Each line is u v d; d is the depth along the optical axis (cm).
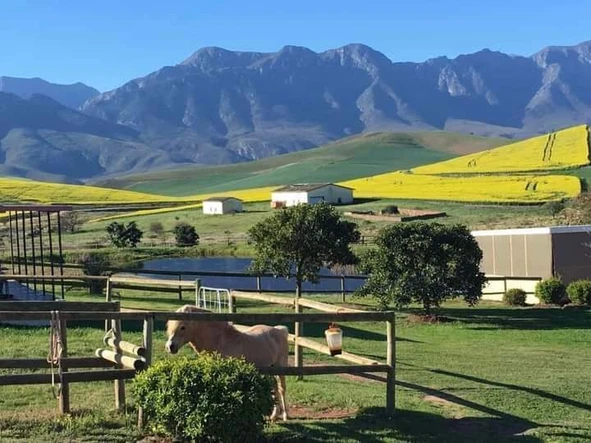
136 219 8688
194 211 9444
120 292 2514
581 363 1452
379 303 2369
